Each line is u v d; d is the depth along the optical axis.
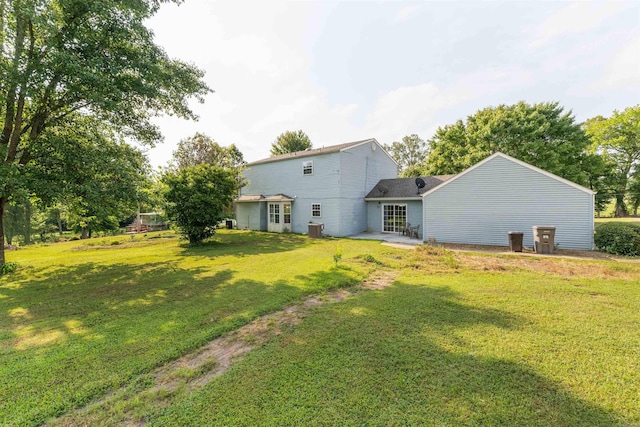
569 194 10.16
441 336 3.66
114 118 9.91
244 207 21.22
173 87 9.66
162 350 3.45
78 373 2.97
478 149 23.27
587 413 2.27
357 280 6.55
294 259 9.27
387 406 2.39
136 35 8.12
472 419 2.23
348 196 16.69
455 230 12.24
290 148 39.31
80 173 8.23
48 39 7.17
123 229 31.05
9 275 8.03
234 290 5.93
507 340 3.52
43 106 8.52
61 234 31.06
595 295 5.19
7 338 3.86
